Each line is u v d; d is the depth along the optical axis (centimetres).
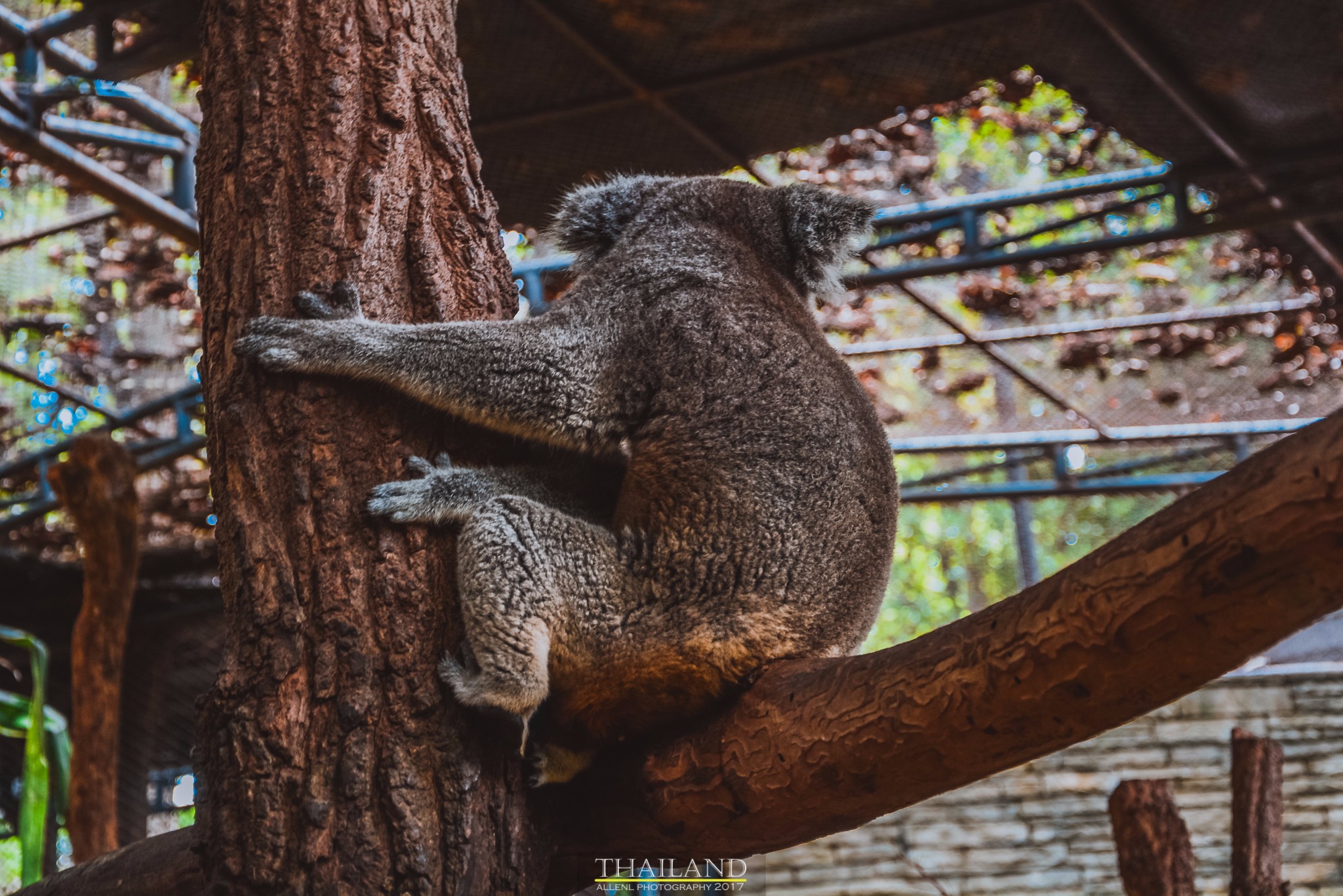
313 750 268
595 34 595
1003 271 835
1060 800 922
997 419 975
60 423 945
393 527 290
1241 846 463
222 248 311
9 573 987
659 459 320
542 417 317
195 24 564
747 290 352
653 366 331
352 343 295
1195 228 695
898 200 796
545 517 300
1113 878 902
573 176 716
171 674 1008
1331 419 188
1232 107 634
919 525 1931
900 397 971
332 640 275
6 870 1077
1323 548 185
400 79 327
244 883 260
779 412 325
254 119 315
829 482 323
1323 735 925
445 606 290
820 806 269
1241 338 867
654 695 303
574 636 299
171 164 718
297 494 287
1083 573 216
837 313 874
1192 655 205
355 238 310
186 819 1026
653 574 308
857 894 904
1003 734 233
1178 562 200
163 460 857
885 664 255
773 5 572
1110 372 903
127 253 863
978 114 730
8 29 601
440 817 269
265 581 280
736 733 283
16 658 998
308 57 320
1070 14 578
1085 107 664
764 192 403
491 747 283
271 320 297
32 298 871
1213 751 927
